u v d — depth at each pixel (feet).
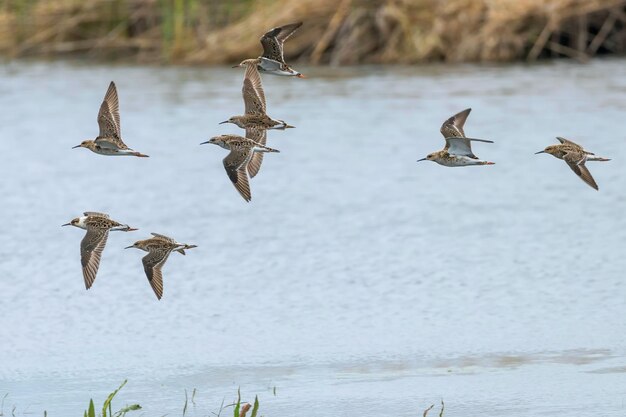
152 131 96.68
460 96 104.78
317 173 85.51
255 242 70.59
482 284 62.34
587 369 50.75
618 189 79.61
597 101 101.40
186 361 53.06
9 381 51.16
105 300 61.67
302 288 62.59
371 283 63.00
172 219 75.61
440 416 44.16
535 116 97.09
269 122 45.47
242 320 58.13
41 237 72.28
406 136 93.66
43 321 58.65
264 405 47.83
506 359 52.21
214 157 90.43
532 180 82.74
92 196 80.89
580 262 65.36
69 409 47.96
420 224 73.41
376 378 50.42
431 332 55.83
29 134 97.86
